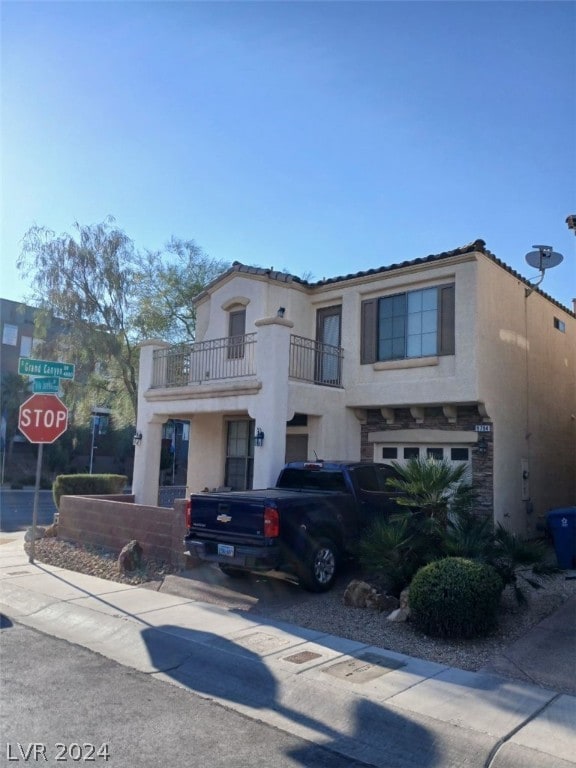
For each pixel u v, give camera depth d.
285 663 6.79
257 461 12.70
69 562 12.42
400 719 5.41
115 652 7.51
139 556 11.59
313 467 11.19
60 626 8.62
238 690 6.34
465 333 13.03
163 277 24.45
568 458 17.05
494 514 12.95
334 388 14.44
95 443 42.62
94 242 23.14
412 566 8.73
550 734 5.12
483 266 13.27
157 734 5.22
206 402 14.18
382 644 7.45
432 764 4.86
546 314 16.41
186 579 10.50
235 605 9.25
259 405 12.93
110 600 9.57
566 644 7.33
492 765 4.75
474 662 6.85
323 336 15.79
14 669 6.79
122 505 12.70
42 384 12.86
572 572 10.58
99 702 5.88
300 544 9.31
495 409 13.33
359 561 9.59
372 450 14.83
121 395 24.47
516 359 14.48
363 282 14.84
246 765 4.74
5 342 43.53
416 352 13.89
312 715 5.73
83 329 22.53
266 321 13.03
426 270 13.77
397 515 9.15
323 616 8.58
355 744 5.20
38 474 12.95
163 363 16.03
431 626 7.57
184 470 42.34
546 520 11.82
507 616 8.34
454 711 5.55
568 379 17.52
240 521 9.31
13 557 13.27
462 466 9.38
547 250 14.02
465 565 7.72
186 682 6.53
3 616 9.12
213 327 16.62
